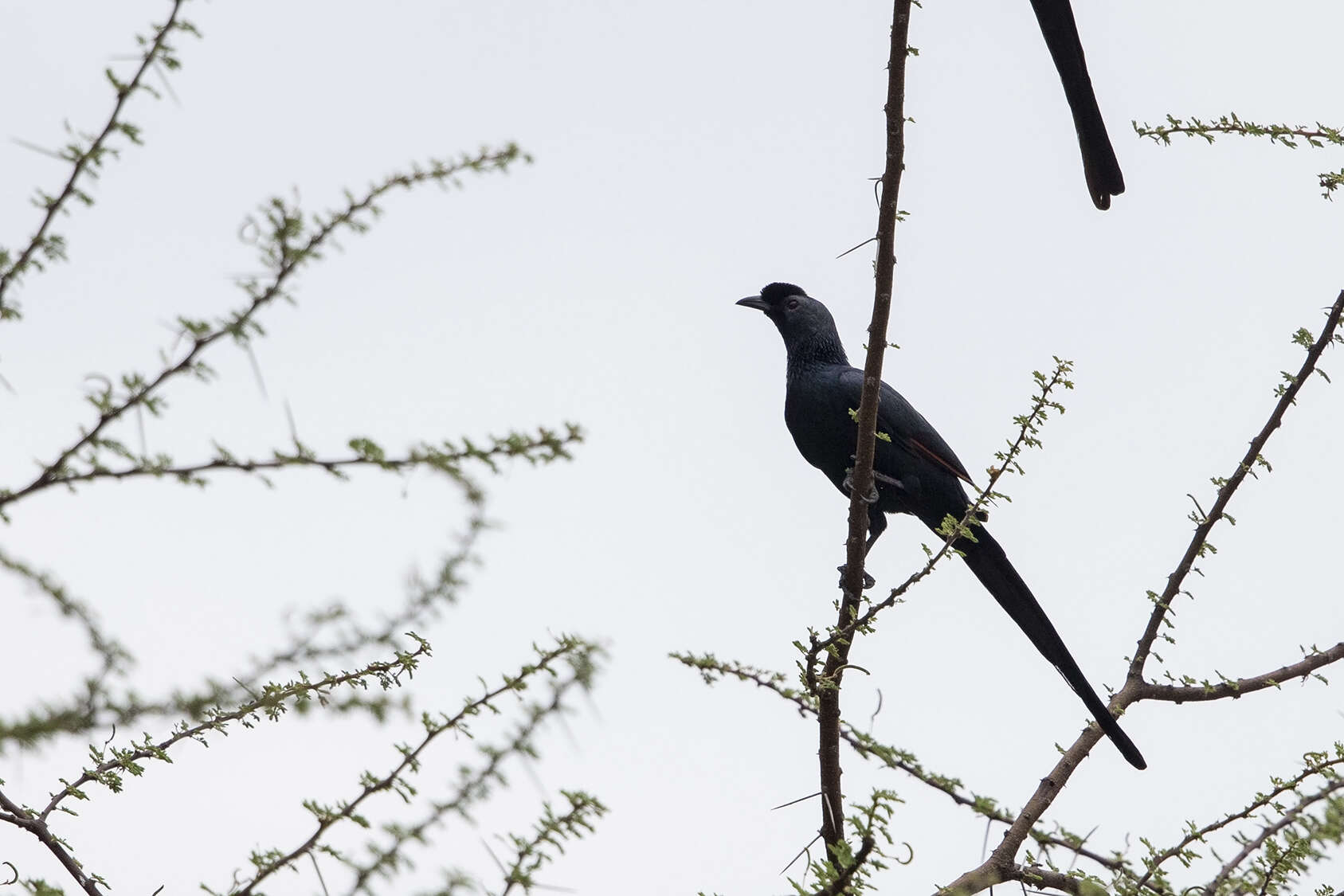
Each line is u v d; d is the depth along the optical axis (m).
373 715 6.66
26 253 6.66
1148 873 7.73
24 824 6.52
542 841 6.55
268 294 6.48
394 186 6.75
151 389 6.35
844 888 6.02
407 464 6.06
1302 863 7.15
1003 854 8.84
